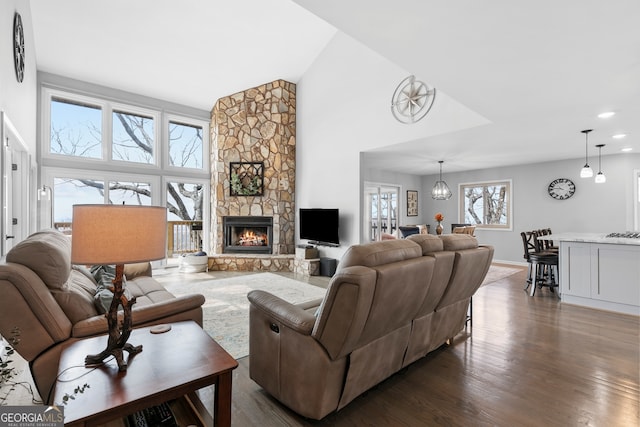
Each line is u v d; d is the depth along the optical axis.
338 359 1.67
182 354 1.46
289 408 1.87
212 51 5.23
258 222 6.57
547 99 3.19
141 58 5.18
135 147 6.22
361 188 5.30
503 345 2.81
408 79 4.57
